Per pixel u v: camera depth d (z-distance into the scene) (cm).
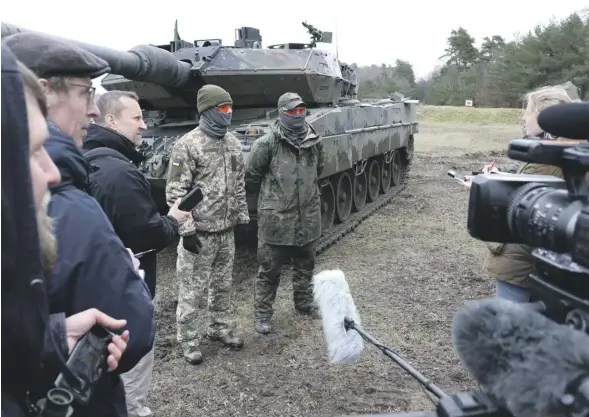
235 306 585
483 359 130
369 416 143
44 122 141
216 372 444
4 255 114
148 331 195
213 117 454
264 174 514
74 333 160
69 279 183
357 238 865
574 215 123
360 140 902
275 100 827
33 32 216
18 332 121
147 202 332
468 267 712
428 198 1190
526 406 117
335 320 256
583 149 126
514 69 3956
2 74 112
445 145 2258
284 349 484
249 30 908
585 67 3394
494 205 149
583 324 120
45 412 138
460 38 5509
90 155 325
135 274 198
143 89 806
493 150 2083
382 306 577
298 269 546
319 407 393
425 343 489
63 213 185
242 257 748
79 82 215
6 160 112
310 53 807
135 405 335
